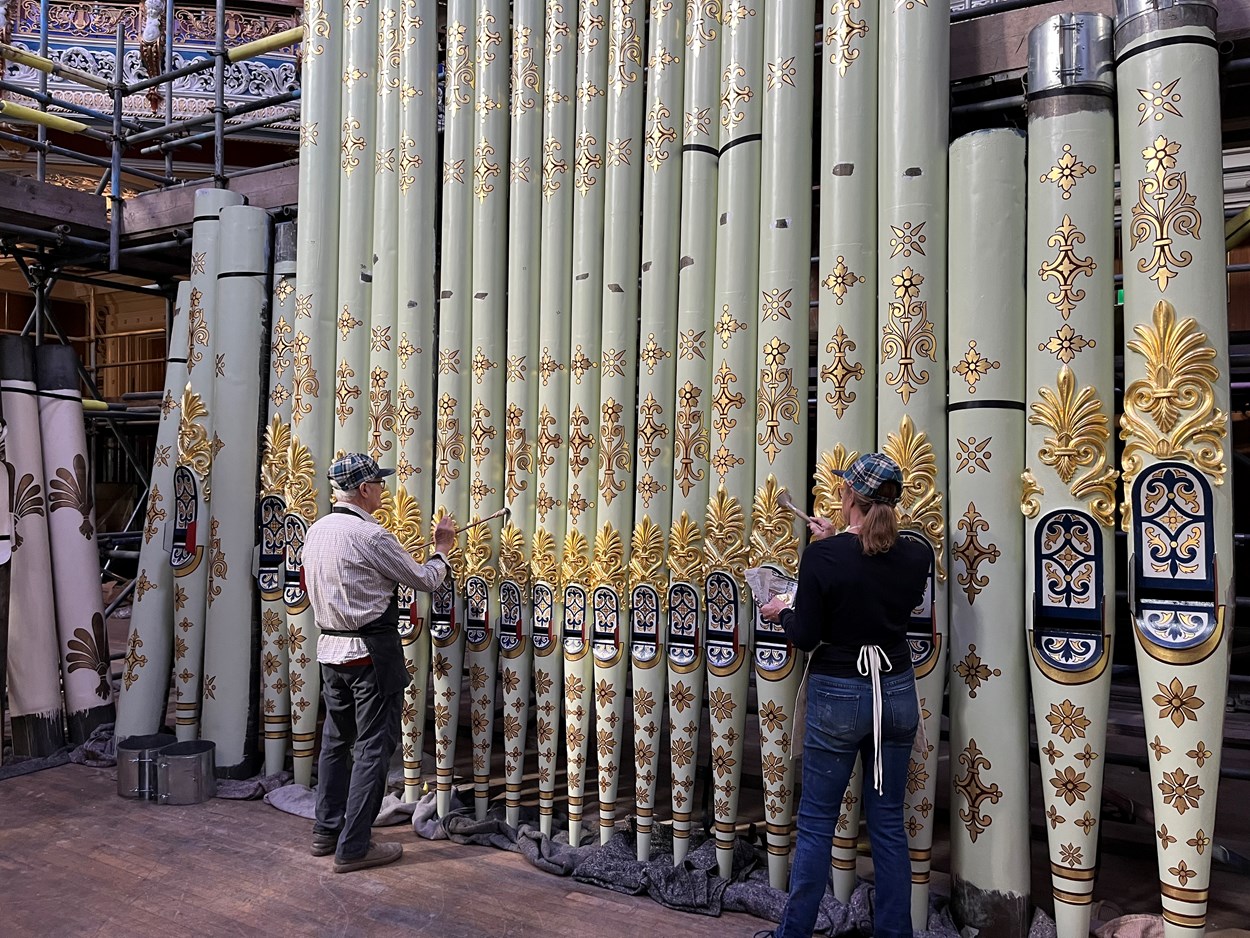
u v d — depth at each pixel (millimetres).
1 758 3807
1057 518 2350
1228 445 2197
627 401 2949
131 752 3449
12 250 4781
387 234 3371
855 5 2617
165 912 2541
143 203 4516
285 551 3486
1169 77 2225
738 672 2715
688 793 2791
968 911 2420
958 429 2469
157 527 4027
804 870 2154
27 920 2490
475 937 2412
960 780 2441
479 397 3180
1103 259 2355
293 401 3504
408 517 3279
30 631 3982
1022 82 2695
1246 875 2838
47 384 4258
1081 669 2314
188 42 7609
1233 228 3199
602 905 2607
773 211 2703
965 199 2477
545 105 3117
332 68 3498
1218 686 2162
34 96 4629
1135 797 3625
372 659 2779
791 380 2672
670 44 2881
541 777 3025
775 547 2652
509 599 3102
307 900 2615
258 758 3717
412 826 3166
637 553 2867
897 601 2135
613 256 2957
